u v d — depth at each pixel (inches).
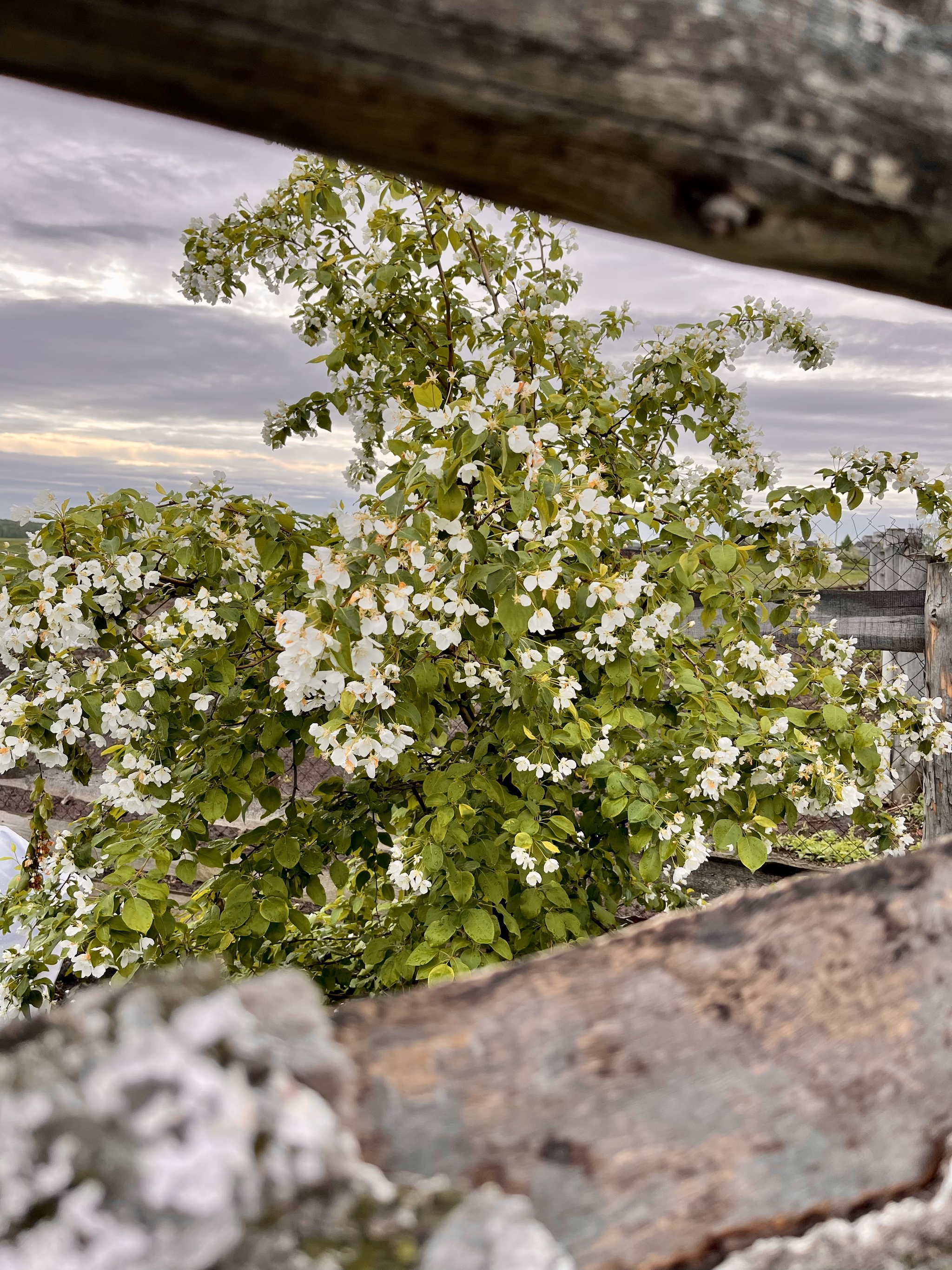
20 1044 7.3
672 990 9.3
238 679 62.4
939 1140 8.9
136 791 59.8
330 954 72.1
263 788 59.8
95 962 56.3
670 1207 8.2
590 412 69.4
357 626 42.4
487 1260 7.1
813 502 63.2
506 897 52.9
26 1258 6.5
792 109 9.2
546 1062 8.6
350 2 7.6
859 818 71.2
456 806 54.8
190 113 8.3
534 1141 8.2
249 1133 7.2
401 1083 8.2
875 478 66.6
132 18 7.3
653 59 8.6
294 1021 8.2
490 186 9.3
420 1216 7.3
